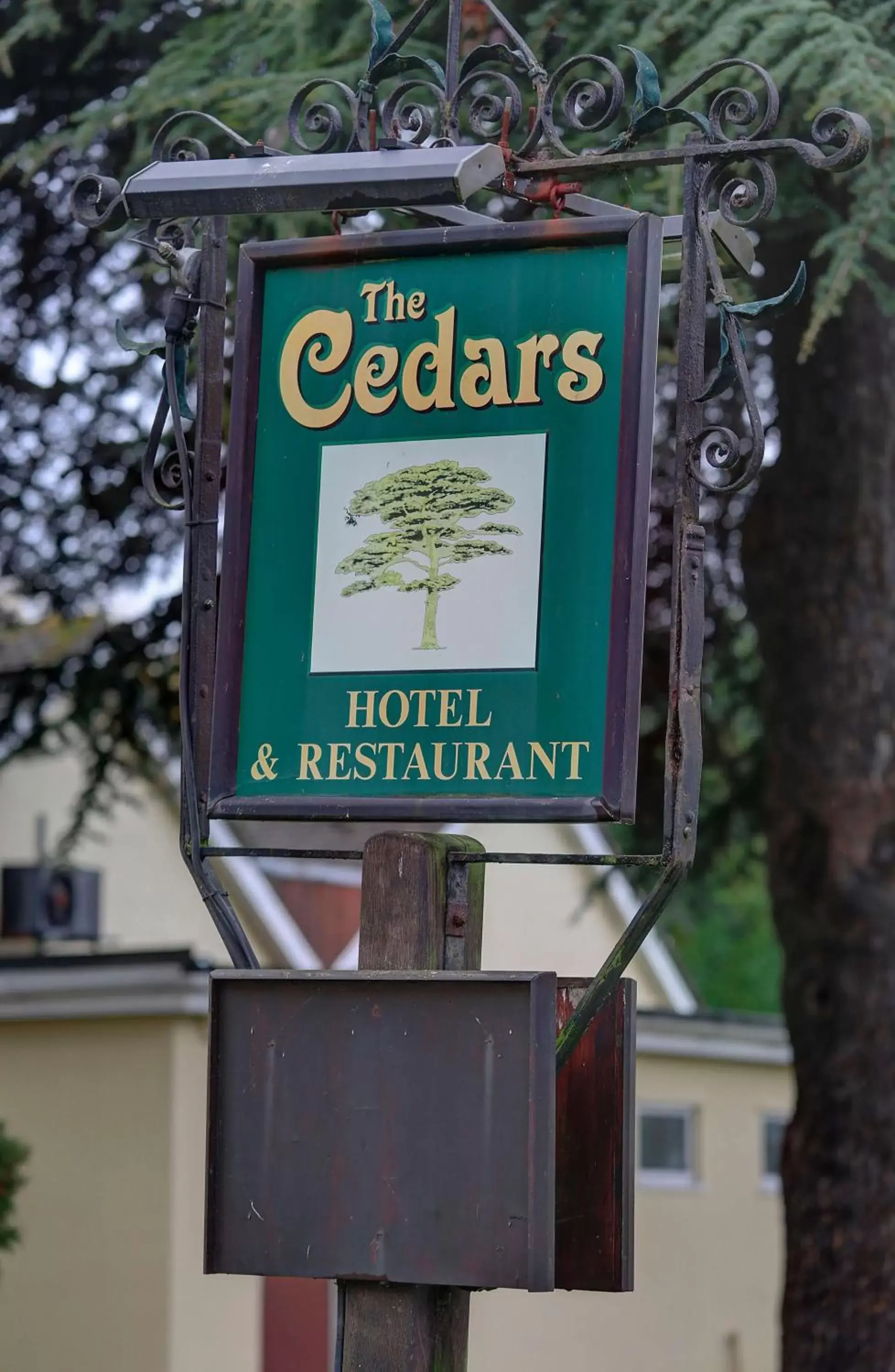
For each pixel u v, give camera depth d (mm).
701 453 3459
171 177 3705
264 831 14617
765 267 7660
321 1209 3361
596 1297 13469
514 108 3768
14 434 9406
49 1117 11234
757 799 10805
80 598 9766
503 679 3428
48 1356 10938
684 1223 14391
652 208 6305
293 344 3682
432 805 3398
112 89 8453
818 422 8680
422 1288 3396
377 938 3520
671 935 17859
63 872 12977
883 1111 8625
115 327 3979
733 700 10617
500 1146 3258
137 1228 10859
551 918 16375
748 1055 14984
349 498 3596
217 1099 3467
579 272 3494
